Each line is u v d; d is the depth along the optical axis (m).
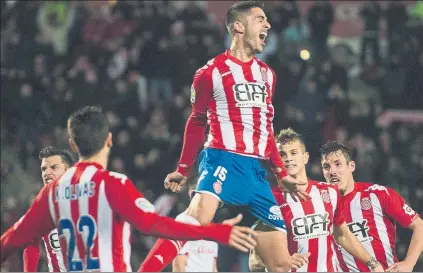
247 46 18.61
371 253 21.36
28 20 45.41
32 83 42.38
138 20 46.03
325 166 21.31
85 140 14.69
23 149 40.53
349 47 47.78
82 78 42.03
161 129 39.91
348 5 51.53
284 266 19.09
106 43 45.81
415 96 45.31
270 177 32.31
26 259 19.77
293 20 45.12
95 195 14.38
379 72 46.16
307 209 20.50
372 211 21.33
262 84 18.56
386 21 47.88
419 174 39.84
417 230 21.05
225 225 14.23
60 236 14.67
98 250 14.34
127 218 14.24
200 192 18.22
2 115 41.53
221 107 18.34
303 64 43.25
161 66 43.12
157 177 37.69
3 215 36.00
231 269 31.80
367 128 41.03
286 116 39.97
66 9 46.84
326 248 20.64
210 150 18.45
